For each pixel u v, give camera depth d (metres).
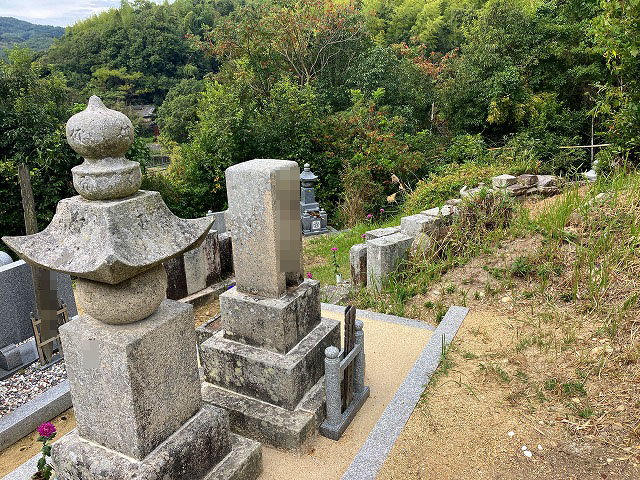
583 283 4.23
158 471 2.34
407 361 4.11
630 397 3.00
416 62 21.95
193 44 21.05
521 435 2.86
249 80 17.98
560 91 16.73
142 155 12.15
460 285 4.98
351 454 3.11
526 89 16.06
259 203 3.19
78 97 17.75
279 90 16.02
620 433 2.76
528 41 16.31
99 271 2.02
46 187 11.55
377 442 2.90
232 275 6.57
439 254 5.69
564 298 4.19
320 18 19.78
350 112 15.87
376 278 5.51
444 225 5.82
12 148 11.69
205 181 14.96
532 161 8.46
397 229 6.01
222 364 3.44
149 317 2.45
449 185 7.70
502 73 15.66
